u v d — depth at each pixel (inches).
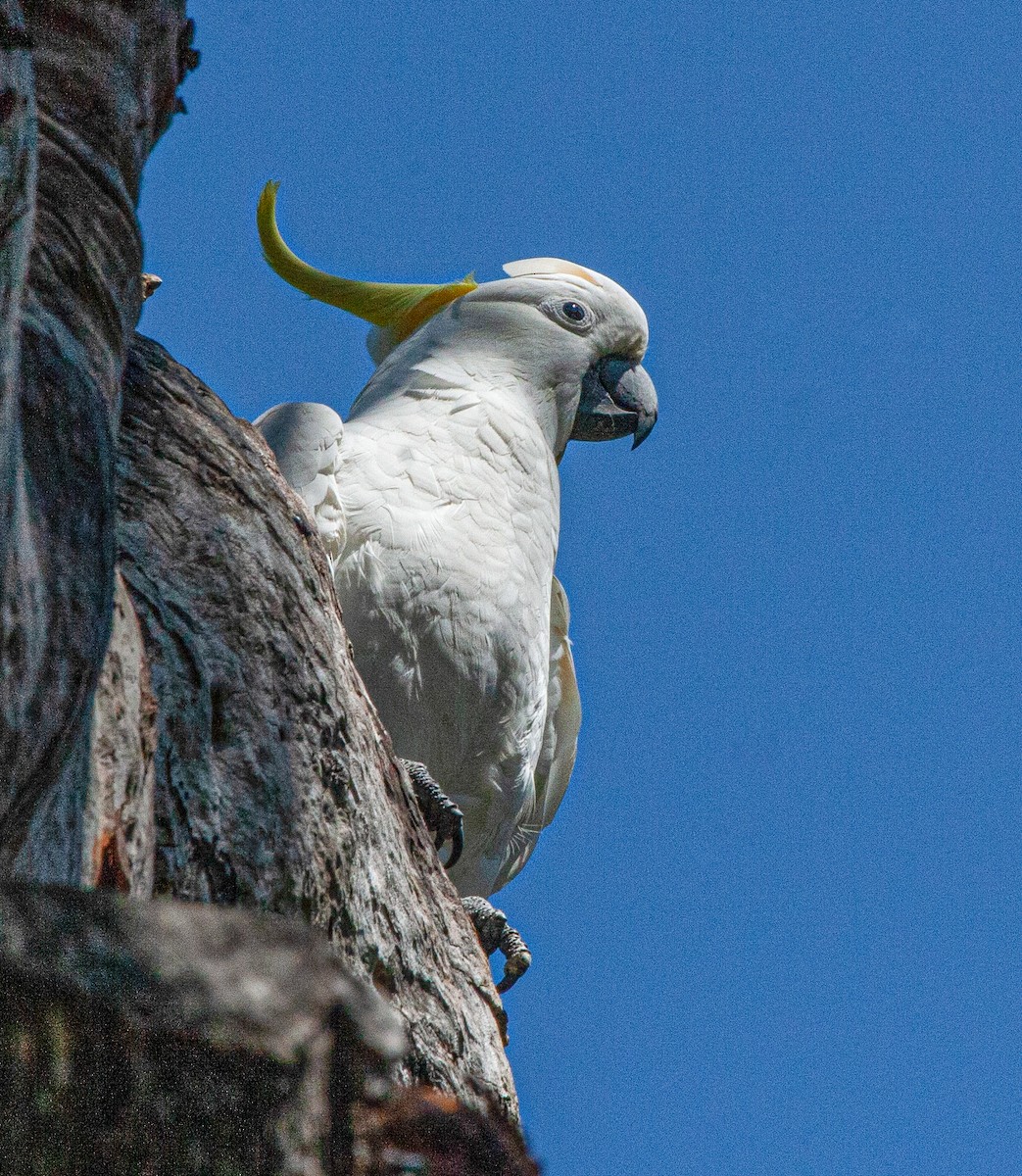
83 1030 202.7
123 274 288.5
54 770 238.7
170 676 354.0
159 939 213.9
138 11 303.3
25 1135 196.1
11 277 221.1
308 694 386.3
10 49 225.5
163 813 335.3
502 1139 246.4
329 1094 216.5
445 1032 400.2
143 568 370.3
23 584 226.7
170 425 405.1
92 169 288.0
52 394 255.3
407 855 426.6
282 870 350.3
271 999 215.8
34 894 209.6
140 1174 200.2
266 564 396.2
